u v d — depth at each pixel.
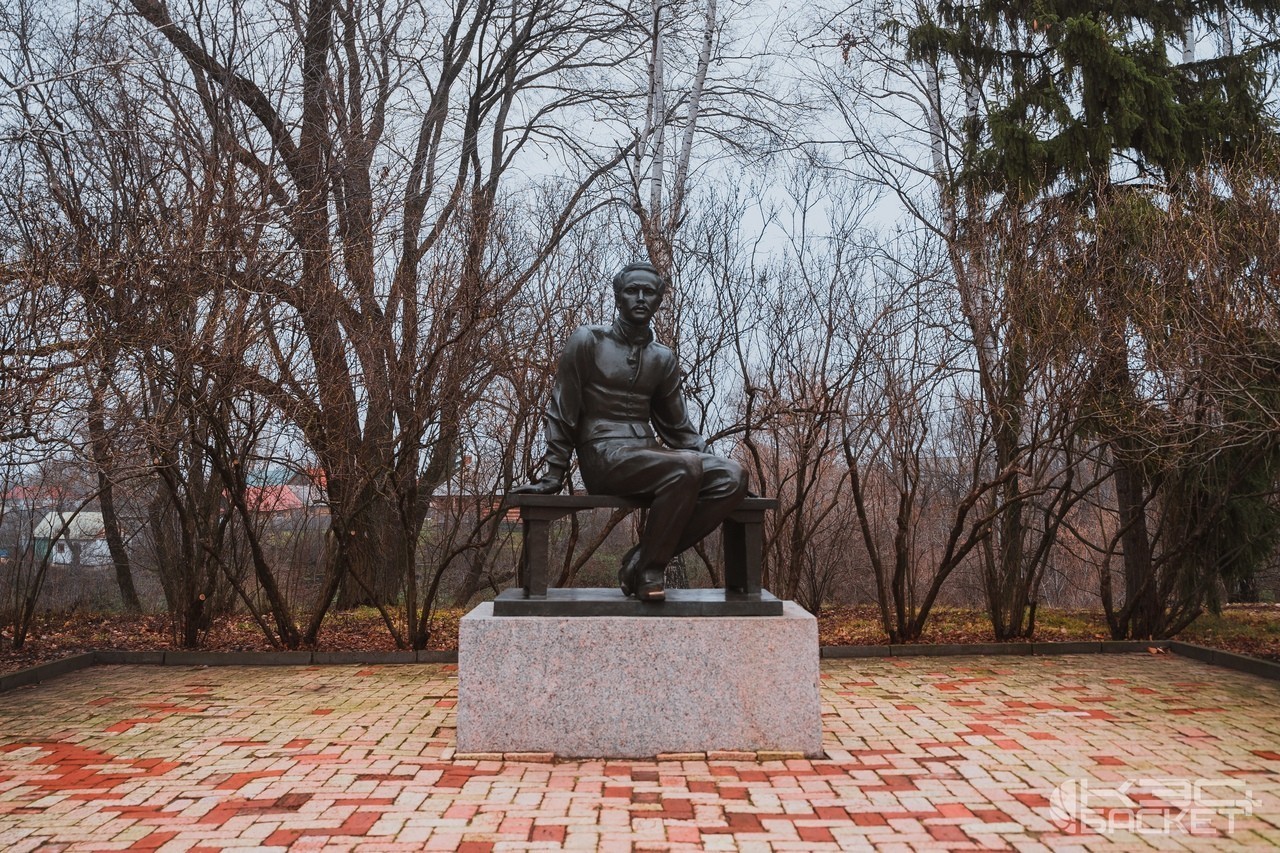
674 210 9.20
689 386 9.01
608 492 4.77
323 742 4.80
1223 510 8.51
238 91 8.07
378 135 9.38
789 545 10.00
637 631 4.48
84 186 7.01
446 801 3.77
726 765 4.32
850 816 3.60
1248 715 5.48
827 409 8.27
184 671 7.32
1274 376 6.80
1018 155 9.61
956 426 10.05
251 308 7.35
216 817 3.58
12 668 7.44
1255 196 6.68
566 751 4.43
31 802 3.78
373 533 10.64
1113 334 7.54
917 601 13.77
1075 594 15.33
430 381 7.62
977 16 10.64
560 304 8.21
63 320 5.99
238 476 7.75
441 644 8.55
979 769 4.27
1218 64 10.06
